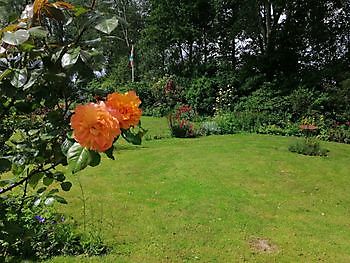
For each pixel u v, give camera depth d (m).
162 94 21.22
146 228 5.05
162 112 20.25
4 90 1.12
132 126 1.06
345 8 19.86
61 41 1.20
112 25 1.07
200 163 8.96
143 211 5.68
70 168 0.95
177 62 27.06
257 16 21.97
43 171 1.33
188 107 19.78
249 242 4.80
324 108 16.42
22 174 1.50
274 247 4.71
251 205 6.23
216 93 20.03
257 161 9.30
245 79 19.92
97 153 0.97
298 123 15.98
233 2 22.97
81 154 0.95
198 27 25.38
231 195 6.67
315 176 8.30
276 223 5.52
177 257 4.29
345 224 5.66
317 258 4.46
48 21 1.15
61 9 1.12
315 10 19.89
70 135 1.03
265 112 16.91
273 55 19.66
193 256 4.34
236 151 10.52
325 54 20.41
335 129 15.12
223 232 5.07
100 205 5.86
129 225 5.12
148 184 7.24
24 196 1.56
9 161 1.23
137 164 8.86
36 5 1.09
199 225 5.25
